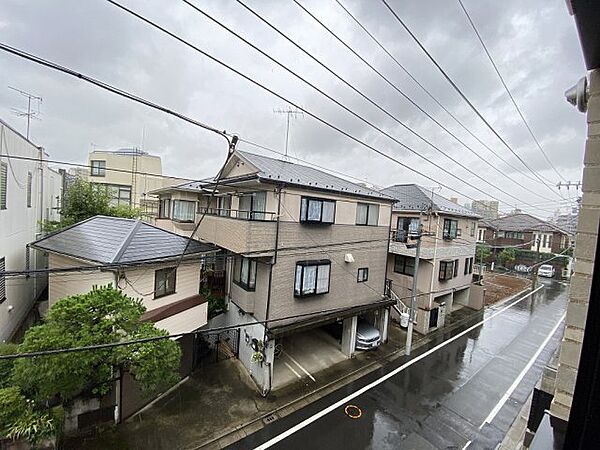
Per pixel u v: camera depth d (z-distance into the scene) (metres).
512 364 11.52
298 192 9.77
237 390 8.98
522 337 14.25
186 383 9.12
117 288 7.36
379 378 10.14
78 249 8.28
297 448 7.03
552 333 14.88
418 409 8.62
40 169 13.71
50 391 5.37
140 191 26.55
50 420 5.62
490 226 32.22
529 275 30.30
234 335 11.03
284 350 11.60
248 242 8.78
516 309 18.73
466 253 17.42
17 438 5.33
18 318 10.66
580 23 1.25
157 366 6.06
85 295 6.09
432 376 10.40
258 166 10.26
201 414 7.88
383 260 13.04
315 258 10.41
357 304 11.98
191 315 9.21
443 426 7.98
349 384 9.72
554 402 1.79
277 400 8.68
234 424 7.63
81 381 5.60
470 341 13.53
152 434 7.08
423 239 14.62
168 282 8.88
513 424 8.08
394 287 15.82
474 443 7.43
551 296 22.50
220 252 11.85
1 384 5.88
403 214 15.91
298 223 9.82
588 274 1.69
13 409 5.49
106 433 6.94
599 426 0.90
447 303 16.45
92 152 25.77
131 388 7.50
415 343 13.04
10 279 9.77
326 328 13.71
